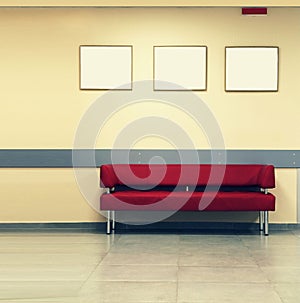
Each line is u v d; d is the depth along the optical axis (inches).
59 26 263.9
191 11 262.8
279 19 262.2
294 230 261.1
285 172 263.3
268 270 175.0
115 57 263.7
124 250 208.8
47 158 263.4
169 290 150.4
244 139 263.4
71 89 263.7
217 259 192.5
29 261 187.9
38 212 265.0
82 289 151.6
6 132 263.7
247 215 263.6
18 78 263.4
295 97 262.5
